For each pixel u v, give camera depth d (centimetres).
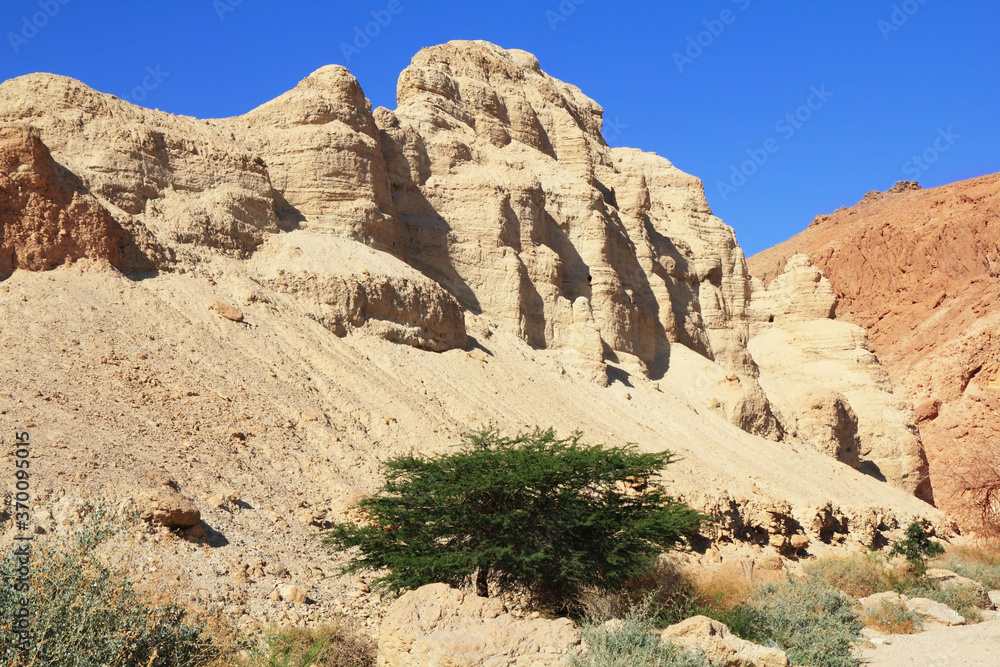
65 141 3011
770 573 2458
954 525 4541
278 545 1759
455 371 3319
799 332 5831
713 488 3191
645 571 1800
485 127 4875
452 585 1650
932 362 8988
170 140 3225
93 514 1226
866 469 5322
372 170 3766
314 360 2816
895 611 1977
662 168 6462
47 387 1992
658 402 4325
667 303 5153
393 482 1838
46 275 2486
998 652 1573
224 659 1170
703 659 1159
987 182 11056
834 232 13750
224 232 3170
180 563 1525
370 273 3297
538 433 1920
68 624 955
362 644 1350
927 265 10769
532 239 4366
